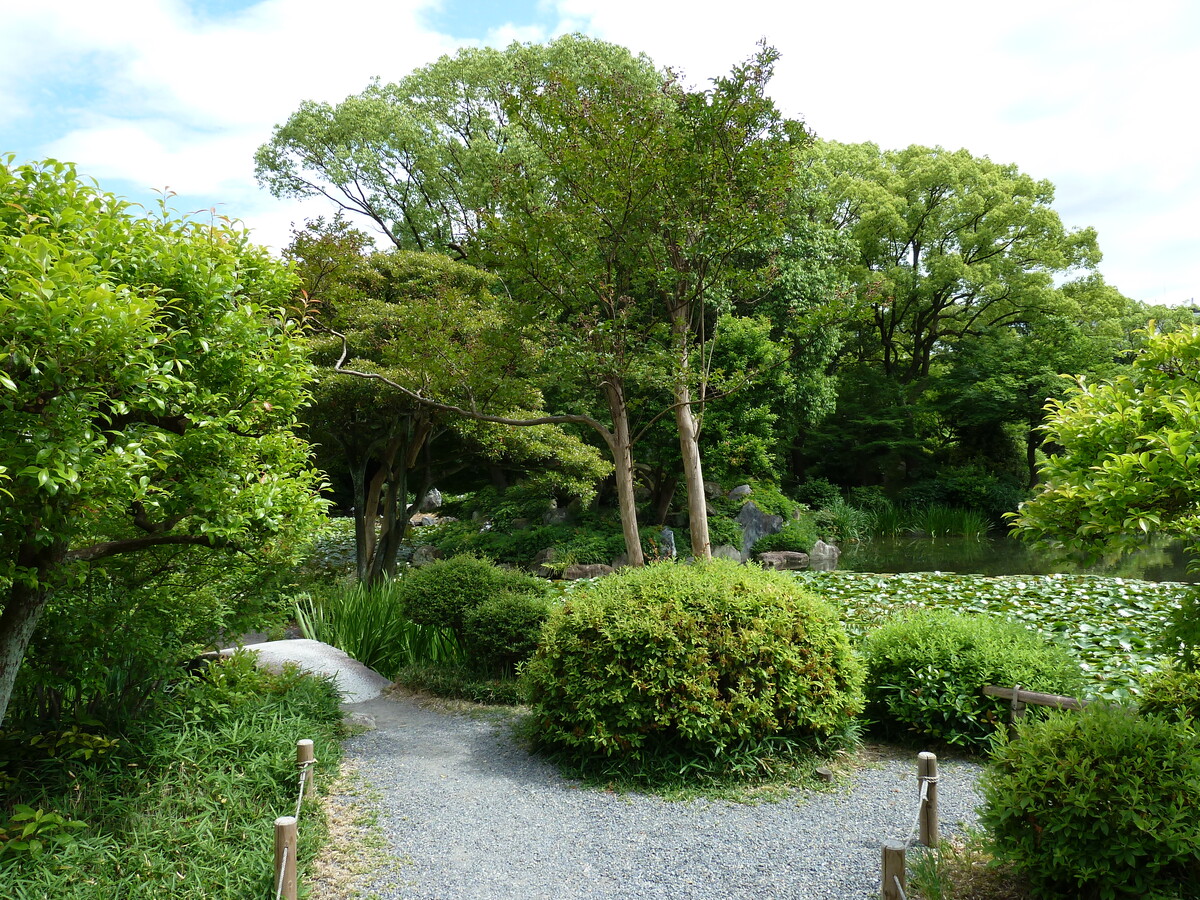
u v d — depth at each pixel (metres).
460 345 9.91
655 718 5.09
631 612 5.47
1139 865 3.03
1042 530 3.56
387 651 8.45
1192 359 3.61
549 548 16.53
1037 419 26.91
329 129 22.48
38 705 4.82
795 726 5.27
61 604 4.55
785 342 17.97
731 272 9.38
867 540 24.20
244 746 4.80
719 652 5.28
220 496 4.06
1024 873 3.35
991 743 5.30
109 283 3.56
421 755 5.72
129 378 3.38
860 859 3.91
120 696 4.93
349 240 12.85
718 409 17.02
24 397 3.08
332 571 13.75
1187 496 3.06
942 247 27.91
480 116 22.86
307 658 8.10
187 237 4.35
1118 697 5.68
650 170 8.38
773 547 19.42
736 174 8.60
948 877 3.42
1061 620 8.59
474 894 3.68
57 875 3.45
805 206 18.33
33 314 2.93
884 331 29.48
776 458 22.14
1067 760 3.18
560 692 5.47
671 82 8.66
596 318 9.14
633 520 9.02
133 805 4.04
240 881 3.55
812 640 5.41
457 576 8.20
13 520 3.40
